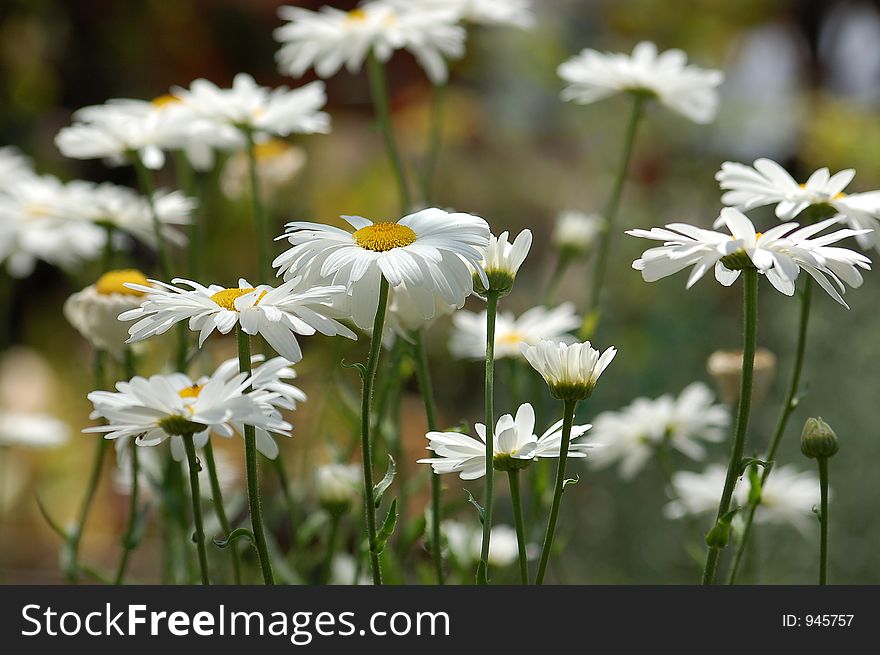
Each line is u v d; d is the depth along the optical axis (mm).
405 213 1138
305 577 1072
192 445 806
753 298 823
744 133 2639
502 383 1880
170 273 1064
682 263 826
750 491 897
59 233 1297
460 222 817
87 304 986
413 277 789
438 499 909
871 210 895
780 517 1112
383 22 1183
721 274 841
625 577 1721
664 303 2037
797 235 831
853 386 1649
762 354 1034
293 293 815
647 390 1922
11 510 2172
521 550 850
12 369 2531
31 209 1128
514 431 832
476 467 839
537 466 1024
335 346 1075
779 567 1544
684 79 1132
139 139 1088
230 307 808
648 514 1756
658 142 2633
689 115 1149
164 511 1065
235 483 1334
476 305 2303
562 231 1187
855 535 1548
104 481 2139
